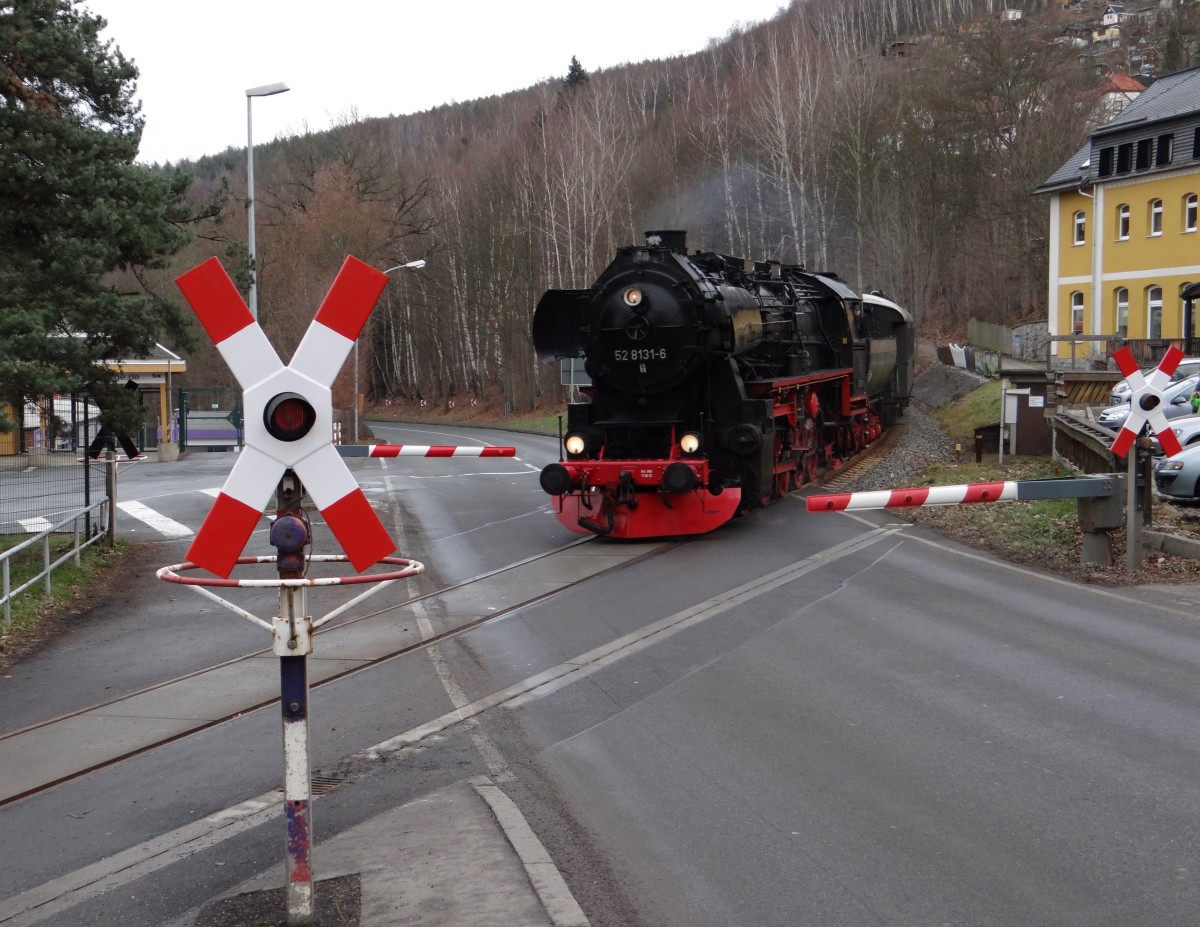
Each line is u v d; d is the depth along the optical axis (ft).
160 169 58.03
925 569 40.63
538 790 20.49
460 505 68.03
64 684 29.30
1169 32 226.38
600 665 29.27
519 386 218.18
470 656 30.94
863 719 23.81
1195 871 16.26
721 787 20.27
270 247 167.12
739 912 15.43
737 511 53.36
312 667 30.09
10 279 46.06
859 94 164.14
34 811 20.49
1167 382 37.78
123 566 48.78
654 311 51.19
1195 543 40.11
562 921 14.84
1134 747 21.57
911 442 87.61
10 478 49.26
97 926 15.84
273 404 13.78
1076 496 37.96
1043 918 14.99
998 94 169.58
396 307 243.81
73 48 49.65
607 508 49.90
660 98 261.24
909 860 16.94
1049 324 151.94
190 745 24.04
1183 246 126.31
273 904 15.74
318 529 57.52
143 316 49.55
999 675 26.78
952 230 176.76
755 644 30.53
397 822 18.72
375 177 197.57
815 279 75.10
